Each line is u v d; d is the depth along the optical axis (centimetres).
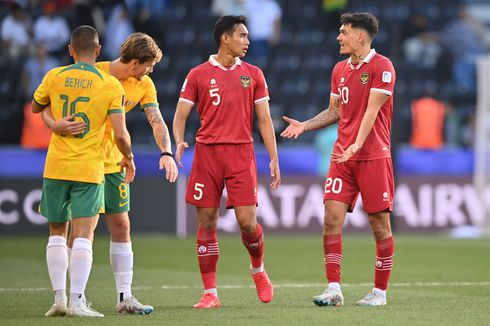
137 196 6588
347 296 3425
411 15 8394
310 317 2752
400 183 6738
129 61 2917
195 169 3059
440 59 8238
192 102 3056
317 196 6688
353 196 3131
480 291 3588
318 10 8688
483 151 6875
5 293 3497
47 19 7769
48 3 7956
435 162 6931
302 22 8594
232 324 2602
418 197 6762
